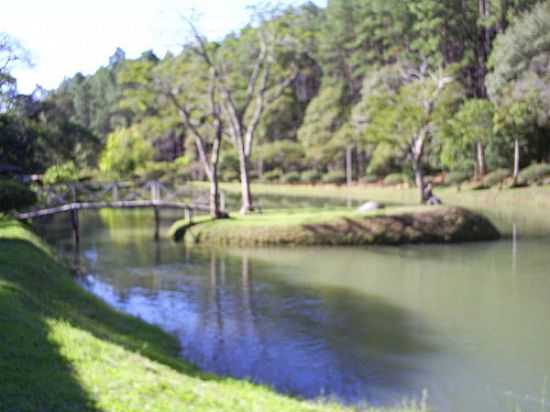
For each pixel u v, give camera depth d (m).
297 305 13.46
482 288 14.77
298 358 9.94
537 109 36.25
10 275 11.23
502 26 46.78
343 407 7.77
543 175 38.00
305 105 64.88
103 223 32.03
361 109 47.81
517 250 20.06
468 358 9.89
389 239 21.78
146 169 52.47
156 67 26.92
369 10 58.06
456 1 49.62
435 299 13.80
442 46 50.78
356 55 58.41
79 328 8.62
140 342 9.58
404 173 47.88
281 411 6.50
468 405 8.05
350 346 10.55
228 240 22.70
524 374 9.17
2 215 22.53
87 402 5.36
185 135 60.22
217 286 15.55
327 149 52.84
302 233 22.05
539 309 12.77
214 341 10.85
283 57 31.08
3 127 39.78
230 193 47.97
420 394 8.43
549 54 36.06
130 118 76.00
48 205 24.80
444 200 37.81
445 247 20.92
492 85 39.38
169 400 5.88
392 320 12.14
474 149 43.59
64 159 46.81
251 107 45.97
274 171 60.22
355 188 49.62
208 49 27.25
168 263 18.98
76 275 17.06
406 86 35.06
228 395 6.68
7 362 6.04
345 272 17.03
